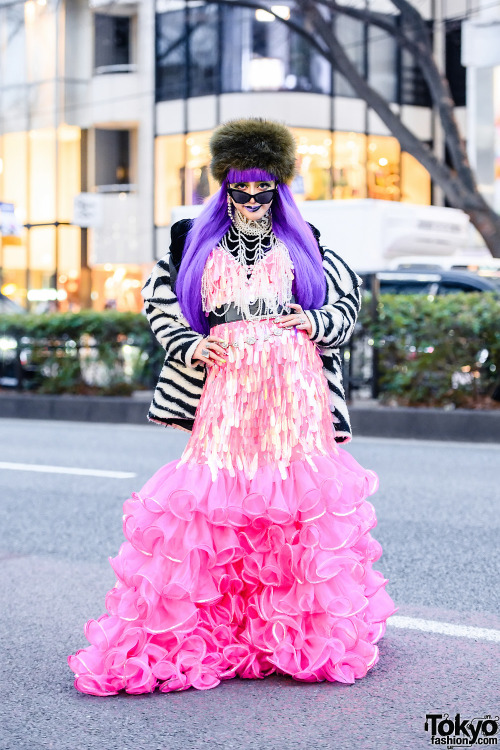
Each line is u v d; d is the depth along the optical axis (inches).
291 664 142.3
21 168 1289.4
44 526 272.5
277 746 121.0
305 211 759.7
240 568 145.3
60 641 170.2
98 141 1237.1
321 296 149.7
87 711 134.4
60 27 1235.9
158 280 151.2
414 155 682.2
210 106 1126.4
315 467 143.1
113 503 306.3
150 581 138.5
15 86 1289.4
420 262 674.8
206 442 145.2
